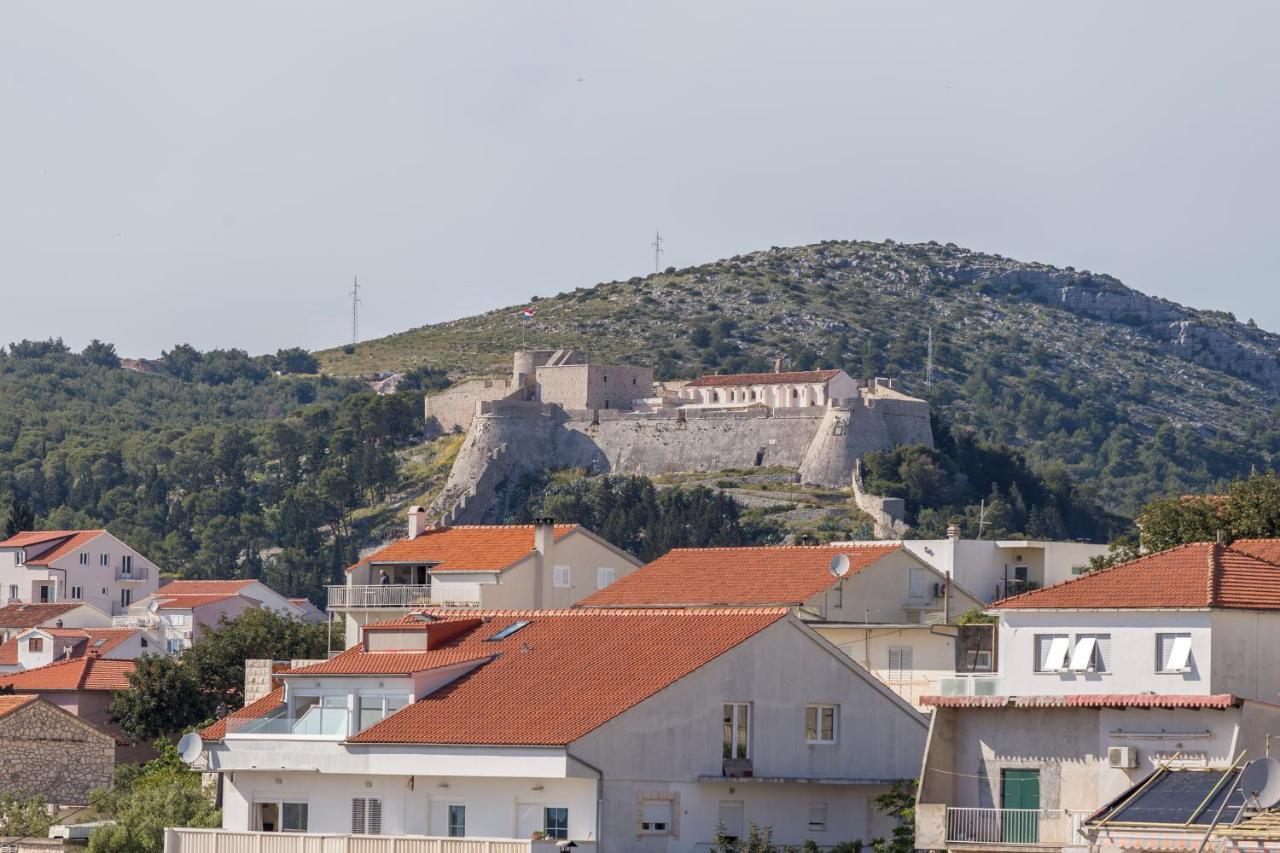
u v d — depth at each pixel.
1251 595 129.62
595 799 139.88
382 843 139.12
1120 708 127.50
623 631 156.00
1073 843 124.81
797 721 150.88
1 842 168.25
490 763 141.25
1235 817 107.75
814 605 194.88
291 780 153.00
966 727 133.50
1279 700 128.62
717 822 145.62
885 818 152.25
